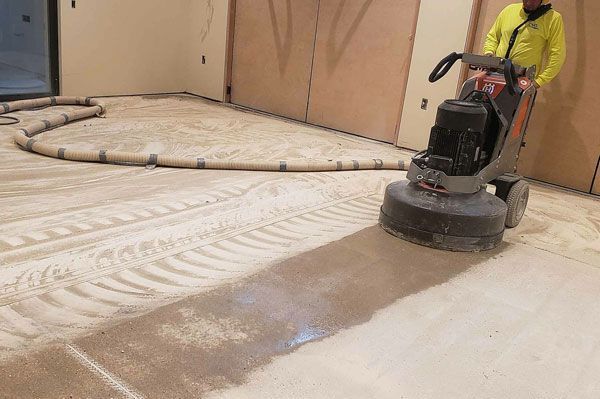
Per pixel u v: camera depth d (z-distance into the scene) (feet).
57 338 6.28
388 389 6.01
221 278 8.09
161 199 11.04
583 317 8.09
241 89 22.45
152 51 22.49
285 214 10.98
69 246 8.54
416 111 17.43
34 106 17.94
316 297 7.84
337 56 19.12
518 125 11.29
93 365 5.88
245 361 6.24
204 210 10.66
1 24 17.81
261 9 20.94
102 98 20.85
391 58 17.81
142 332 6.57
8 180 11.34
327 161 14.57
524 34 13.38
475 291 8.54
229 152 15.21
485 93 10.69
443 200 10.07
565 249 10.72
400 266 9.14
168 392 5.60
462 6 15.88
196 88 23.91
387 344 6.87
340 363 6.38
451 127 9.98
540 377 6.52
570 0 14.19
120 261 8.25
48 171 12.18
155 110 19.99
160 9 22.27
